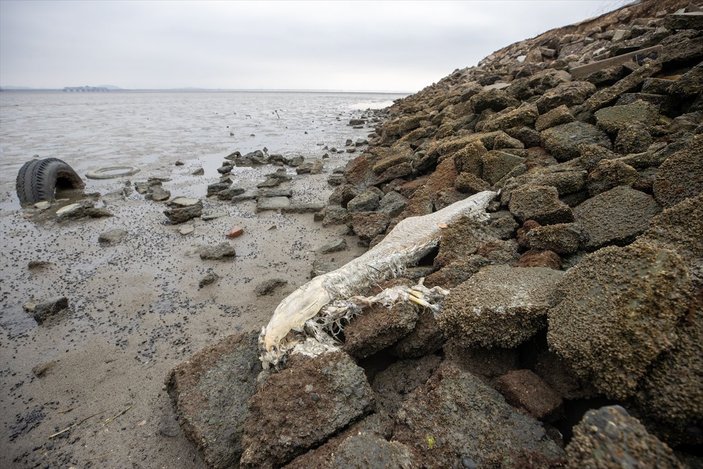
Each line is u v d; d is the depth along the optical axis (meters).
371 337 2.97
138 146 19.73
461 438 2.10
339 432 2.41
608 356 1.99
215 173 13.54
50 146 19.95
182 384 3.06
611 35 13.33
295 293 3.55
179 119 37.75
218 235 7.45
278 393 2.56
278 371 3.04
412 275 4.07
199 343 4.29
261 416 2.48
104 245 7.20
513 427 2.12
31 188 10.09
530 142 6.52
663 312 1.97
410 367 3.00
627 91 6.38
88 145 20.23
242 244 6.95
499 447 2.03
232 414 2.81
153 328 4.59
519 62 17.30
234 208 9.19
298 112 46.25
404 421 2.31
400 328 2.98
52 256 6.77
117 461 2.95
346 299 3.49
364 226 6.25
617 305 2.09
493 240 4.13
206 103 78.38
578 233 3.57
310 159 15.38
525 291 2.73
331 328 3.34
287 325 3.29
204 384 3.04
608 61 8.84
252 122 33.25
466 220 4.41
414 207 5.86
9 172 13.81
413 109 17.70
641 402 1.92
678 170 3.52
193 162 15.53
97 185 12.12
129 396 3.58
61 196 10.77
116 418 3.34
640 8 14.47
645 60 7.81
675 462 1.49
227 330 4.50
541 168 5.31
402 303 3.12
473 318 2.63
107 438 3.15
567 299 2.38
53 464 2.96
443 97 15.44
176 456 2.94
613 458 1.53
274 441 2.34
